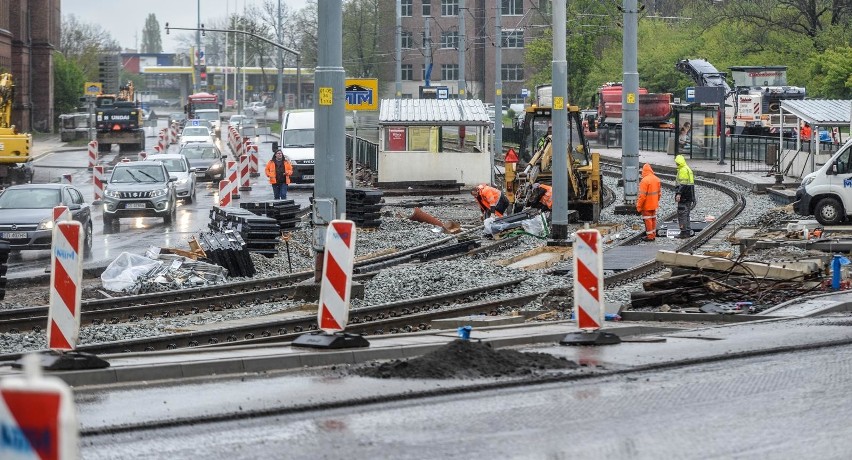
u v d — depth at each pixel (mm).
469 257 52969
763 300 35656
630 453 15992
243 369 23781
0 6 177125
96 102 164750
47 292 44000
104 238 62062
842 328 28641
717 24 172250
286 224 61656
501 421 18234
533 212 63094
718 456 15812
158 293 40688
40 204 56156
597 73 188250
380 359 25594
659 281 36812
